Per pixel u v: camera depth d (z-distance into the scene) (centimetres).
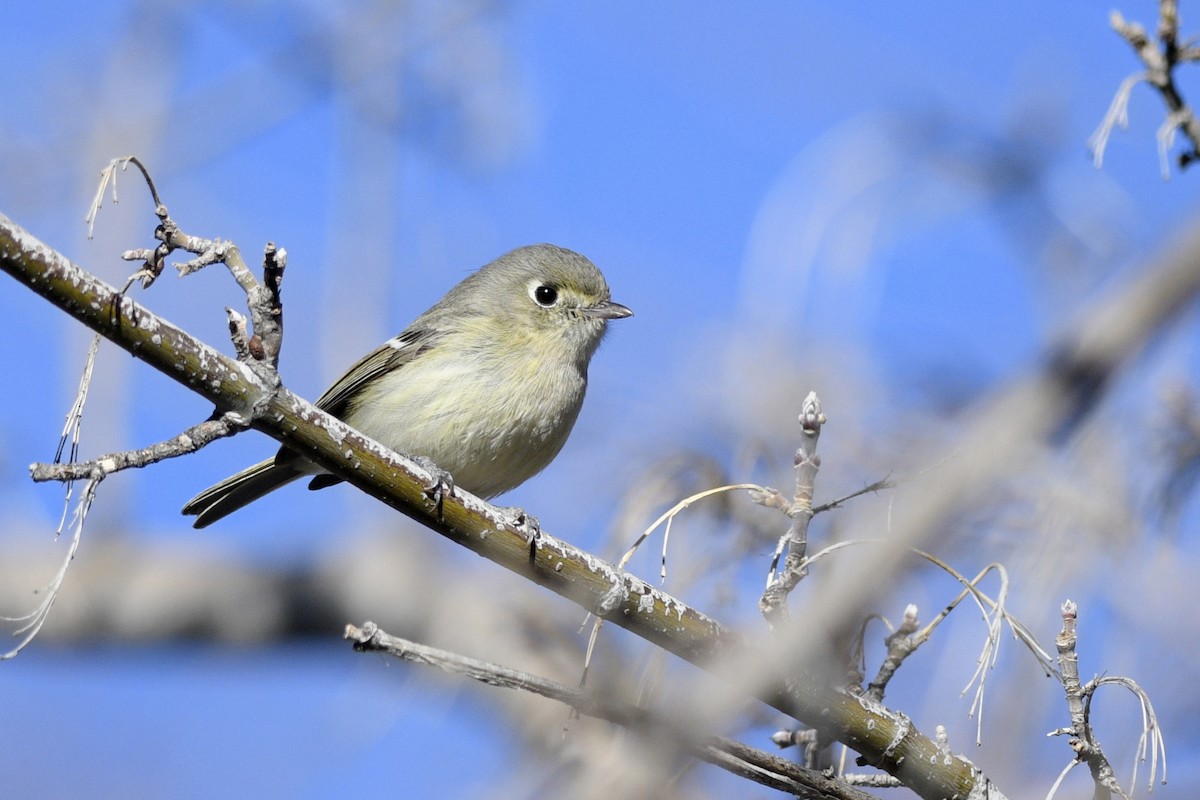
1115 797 844
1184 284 800
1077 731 818
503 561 892
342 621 1845
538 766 1039
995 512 1034
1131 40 1037
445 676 1590
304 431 858
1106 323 792
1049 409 782
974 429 803
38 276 770
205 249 825
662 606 877
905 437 1196
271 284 832
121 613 1856
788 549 822
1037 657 921
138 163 795
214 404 838
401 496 888
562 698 793
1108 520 1034
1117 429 1047
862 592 800
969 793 862
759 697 845
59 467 766
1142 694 820
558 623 1739
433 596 1802
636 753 927
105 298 785
